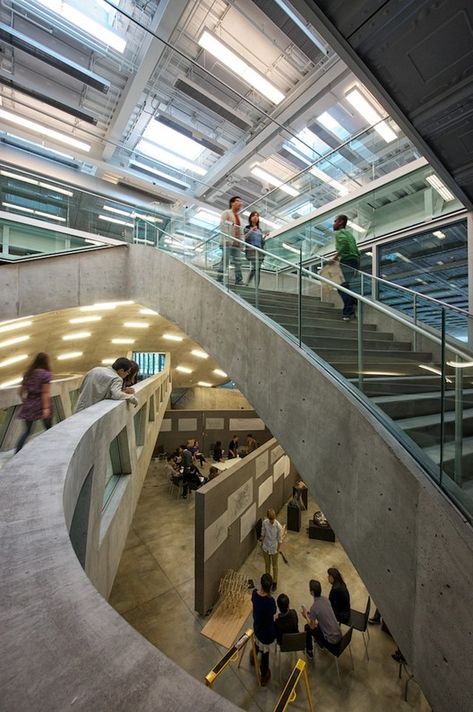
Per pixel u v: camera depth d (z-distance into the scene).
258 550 7.66
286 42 8.30
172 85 9.52
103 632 0.71
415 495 2.31
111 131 11.07
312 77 8.95
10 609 0.75
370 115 9.30
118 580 6.44
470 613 1.94
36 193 7.86
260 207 12.80
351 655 4.73
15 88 9.48
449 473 2.29
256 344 4.28
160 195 14.70
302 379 3.47
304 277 4.16
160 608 5.73
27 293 7.18
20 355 10.31
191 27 8.05
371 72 3.00
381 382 3.10
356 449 2.81
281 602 4.65
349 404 2.90
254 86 9.25
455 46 2.72
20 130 10.90
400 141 8.83
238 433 14.74
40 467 1.62
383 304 4.89
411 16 2.53
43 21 7.82
